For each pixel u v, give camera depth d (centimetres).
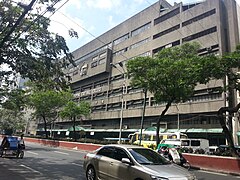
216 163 1488
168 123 3950
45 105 3684
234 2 3728
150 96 4316
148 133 3070
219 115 1588
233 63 1332
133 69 1809
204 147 2570
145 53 4631
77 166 1338
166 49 1977
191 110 3612
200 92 3572
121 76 5106
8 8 1176
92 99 5838
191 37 3866
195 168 1580
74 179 938
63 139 3559
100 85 5731
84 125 5909
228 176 1316
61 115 3909
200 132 3416
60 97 3722
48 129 6875
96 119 5462
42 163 1431
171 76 1667
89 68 6000
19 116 5575
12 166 1257
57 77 1355
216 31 3559
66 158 1788
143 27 4934
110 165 757
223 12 3725
